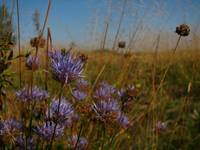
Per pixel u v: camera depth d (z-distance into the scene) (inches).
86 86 9.2
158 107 13.5
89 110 6.7
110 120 6.7
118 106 7.2
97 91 8.2
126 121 8.1
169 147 12.4
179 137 13.0
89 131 8.3
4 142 6.9
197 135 13.1
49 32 7.1
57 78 5.5
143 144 11.9
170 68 21.3
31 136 7.0
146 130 12.0
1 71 6.5
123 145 11.3
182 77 20.4
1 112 7.5
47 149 6.7
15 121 7.1
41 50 7.6
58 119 6.7
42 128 6.7
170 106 15.6
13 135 6.9
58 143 8.3
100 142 8.2
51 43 7.1
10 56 6.6
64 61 5.5
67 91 8.7
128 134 11.4
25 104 7.2
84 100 8.3
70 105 7.0
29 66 7.2
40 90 7.6
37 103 7.3
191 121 14.0
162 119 14.1
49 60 5.8
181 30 8.8
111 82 12.9
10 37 6.6
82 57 6.3
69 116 6.8
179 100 17.0
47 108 6.8
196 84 18.4
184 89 18.8
